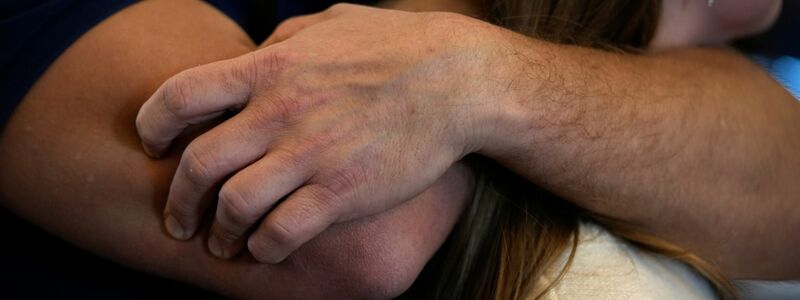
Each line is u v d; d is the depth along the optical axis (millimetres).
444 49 721
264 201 659
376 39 727
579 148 771
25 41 720
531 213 845
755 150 871
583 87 788
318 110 677
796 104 955
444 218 794
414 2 949
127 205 739
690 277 866
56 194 744
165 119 676
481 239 838
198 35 792
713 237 863
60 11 736
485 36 752
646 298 778
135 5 790
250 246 695
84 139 731
